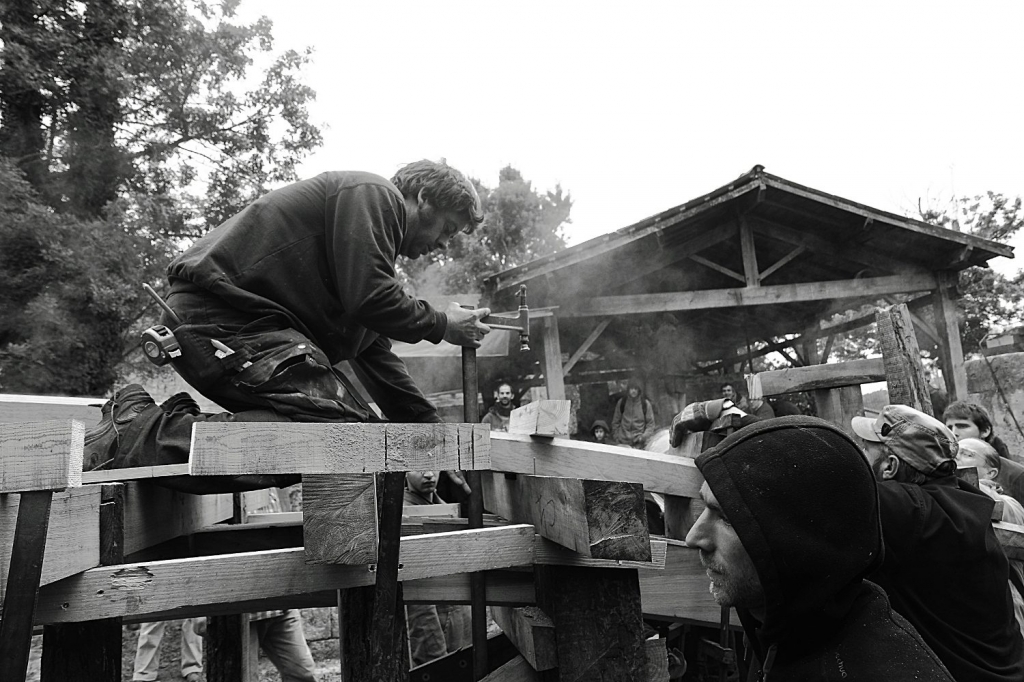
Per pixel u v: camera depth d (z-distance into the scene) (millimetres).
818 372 4344
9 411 2639
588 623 1898
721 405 2893
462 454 1605
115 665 1674
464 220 2285
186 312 1946
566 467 2355
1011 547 2361
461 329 2131
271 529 2482
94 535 1615
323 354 1977
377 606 1658
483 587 2293
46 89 9945
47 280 8930
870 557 1086
